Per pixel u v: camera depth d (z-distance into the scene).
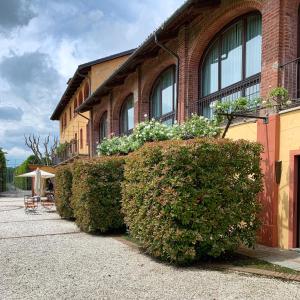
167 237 7.52
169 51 13.98
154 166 8.02
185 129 11.80
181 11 11.66
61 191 17.31
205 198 7.62
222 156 7.86
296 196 8.64
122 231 12.80
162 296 5.69
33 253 9.09
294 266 7.14
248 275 6.82
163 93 16.84
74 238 11.58
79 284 6.39
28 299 5.63
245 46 11.45
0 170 52.75
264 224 9.23
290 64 9.29
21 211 22.56
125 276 6.87
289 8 9.38
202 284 6.27
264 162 9.32
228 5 11.25
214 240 7.65
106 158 12.70
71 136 37.16
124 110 21.66
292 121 8.69
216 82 12.91
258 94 10.79
